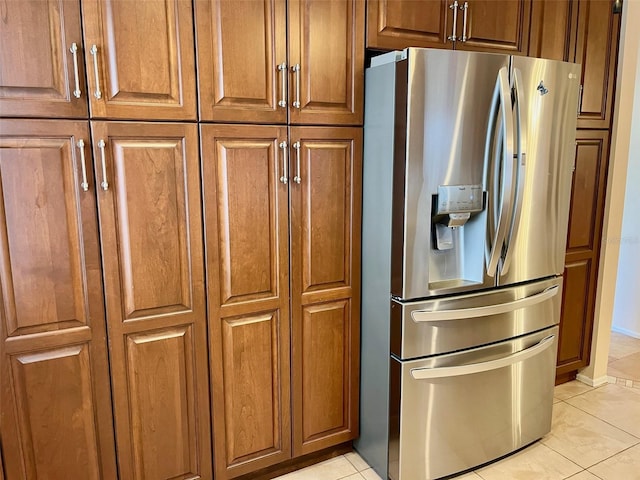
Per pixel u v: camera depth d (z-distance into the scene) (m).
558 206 2.07
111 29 1.44
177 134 1.58
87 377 1.58
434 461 1.97
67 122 1.42
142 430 1.69
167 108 1.55
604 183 2.62
